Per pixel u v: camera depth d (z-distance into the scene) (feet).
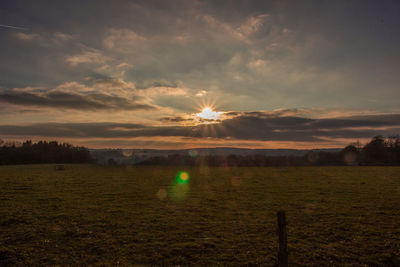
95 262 39.11
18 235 49.75
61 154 433.89
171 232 52.26
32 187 110.01
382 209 69.87
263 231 52.60
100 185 120.88
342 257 40.42
